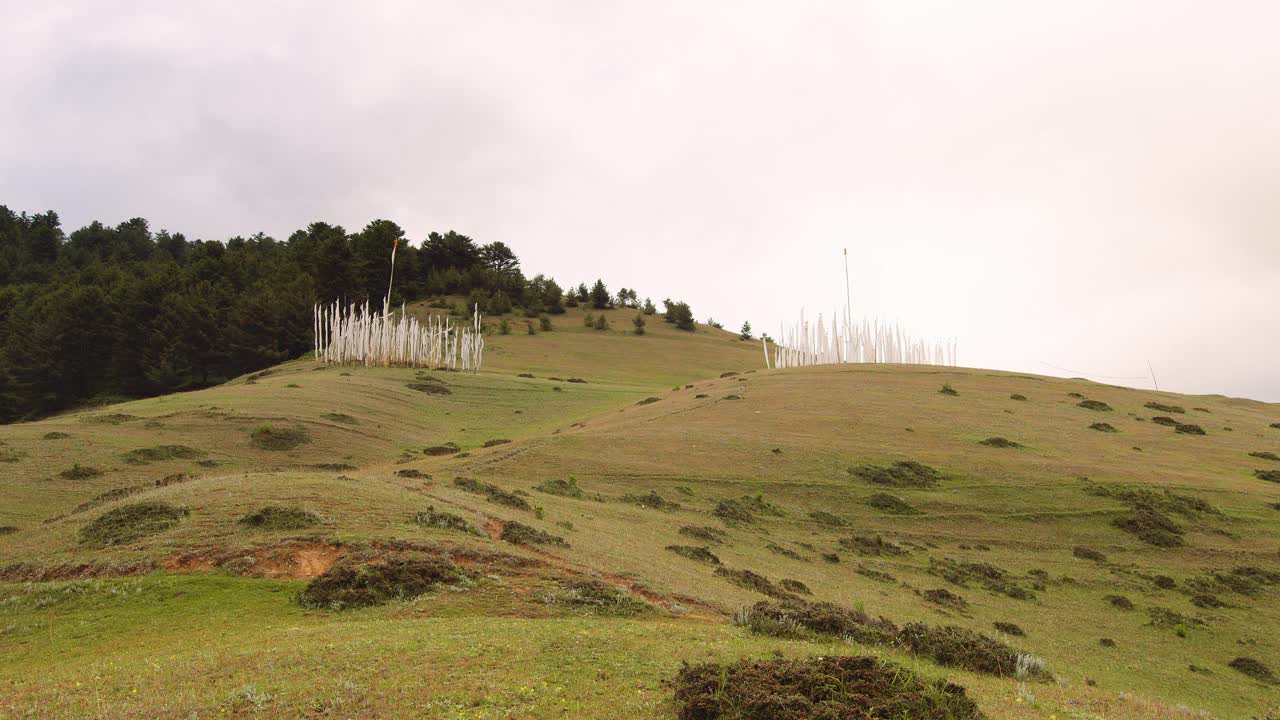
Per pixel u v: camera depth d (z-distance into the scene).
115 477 48.38
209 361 120.94
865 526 42.06
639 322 186.62
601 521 35.38
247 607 19.59
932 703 10.78
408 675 13.01
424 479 39.12
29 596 20.53
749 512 42.53
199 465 52.88
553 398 96.06
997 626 29.41
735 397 71.75
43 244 199.75
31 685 14.15
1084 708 12.79
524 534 26.73
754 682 11.19
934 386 75.25
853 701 10.64
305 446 60.91
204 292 128.12
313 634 16.67
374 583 20.55
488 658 13.95
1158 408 68.31
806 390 73.44
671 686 12.11
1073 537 40.75
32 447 52.16
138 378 117.94
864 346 120.50
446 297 184.62
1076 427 60.50
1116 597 33.78
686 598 21.94
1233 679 26.45
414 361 113.50
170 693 12.79
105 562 22.69
